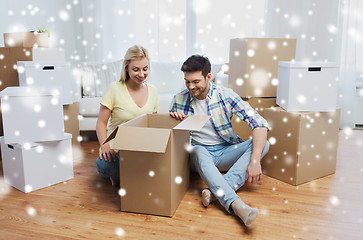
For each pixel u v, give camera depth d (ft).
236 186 5.15
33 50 7.41
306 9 10.28
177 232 4.31
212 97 5.62
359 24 10.07
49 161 5.77
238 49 7.54
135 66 5.24
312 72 5.80
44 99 5.53
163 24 11.66
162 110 8.86
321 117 5.93
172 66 10.32
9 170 5.83
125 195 4.80
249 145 5.33
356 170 6.65
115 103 5.62
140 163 4.61
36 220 4.62
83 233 4.29
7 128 5.39
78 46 12.25
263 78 7.23
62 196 5.41
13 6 9.30
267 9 10.62
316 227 4.44
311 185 5.87
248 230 4.35
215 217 4.70
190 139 5.93
